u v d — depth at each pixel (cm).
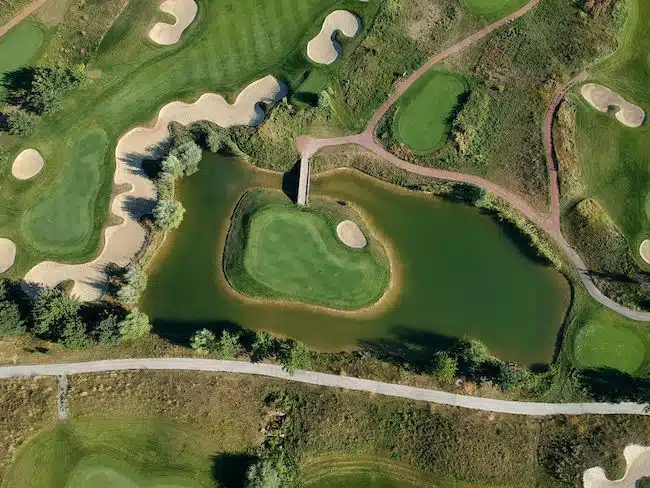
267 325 7088
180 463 6438
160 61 7688
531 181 7338
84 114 7506
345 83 7569
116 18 7775
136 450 6469
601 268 7119
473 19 7800
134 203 7338
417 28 7738
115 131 7481
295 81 7594
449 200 7450
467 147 7369
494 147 7412
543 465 6538
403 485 6481
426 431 6588
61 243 7162
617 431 6612
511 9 7838
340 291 7094
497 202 7294
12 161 7356
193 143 7219
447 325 7106
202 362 6806
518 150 7412
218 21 7812
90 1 7775
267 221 7244
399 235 7394
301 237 7212
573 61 7644
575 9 7812
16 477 6334
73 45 7719
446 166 7369
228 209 7456
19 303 6819
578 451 6506
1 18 7688
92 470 6406
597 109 7594
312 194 7500
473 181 7344
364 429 6606
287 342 6775
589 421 6669
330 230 7225
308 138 7456
